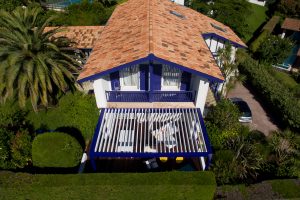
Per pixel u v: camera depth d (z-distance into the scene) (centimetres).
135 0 2606
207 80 1537
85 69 1542
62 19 2944
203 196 1207
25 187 1179
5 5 2917
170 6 2430
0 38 1662
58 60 1792
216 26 2438
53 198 1227
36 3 3166
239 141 1479
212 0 4066
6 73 1616
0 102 1750
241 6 4009
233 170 1305
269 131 2030
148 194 1205
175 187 1170
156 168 1473
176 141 1402
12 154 1427
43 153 1353
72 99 1831
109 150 1360
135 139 1429
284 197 1175
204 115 1859
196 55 1609
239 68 2869
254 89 2633
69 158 1381
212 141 1568
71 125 1717
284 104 2048
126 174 1218
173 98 1745
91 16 3022
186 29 1989
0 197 1226
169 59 1397
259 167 1350
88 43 2392
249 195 1192
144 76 1783
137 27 1820
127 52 1508
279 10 4734
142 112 1606
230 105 1819
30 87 1664
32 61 1648
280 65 3353
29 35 1680
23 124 1748
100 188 1180
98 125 1501
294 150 1491
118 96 1744
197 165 1505
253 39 3906
